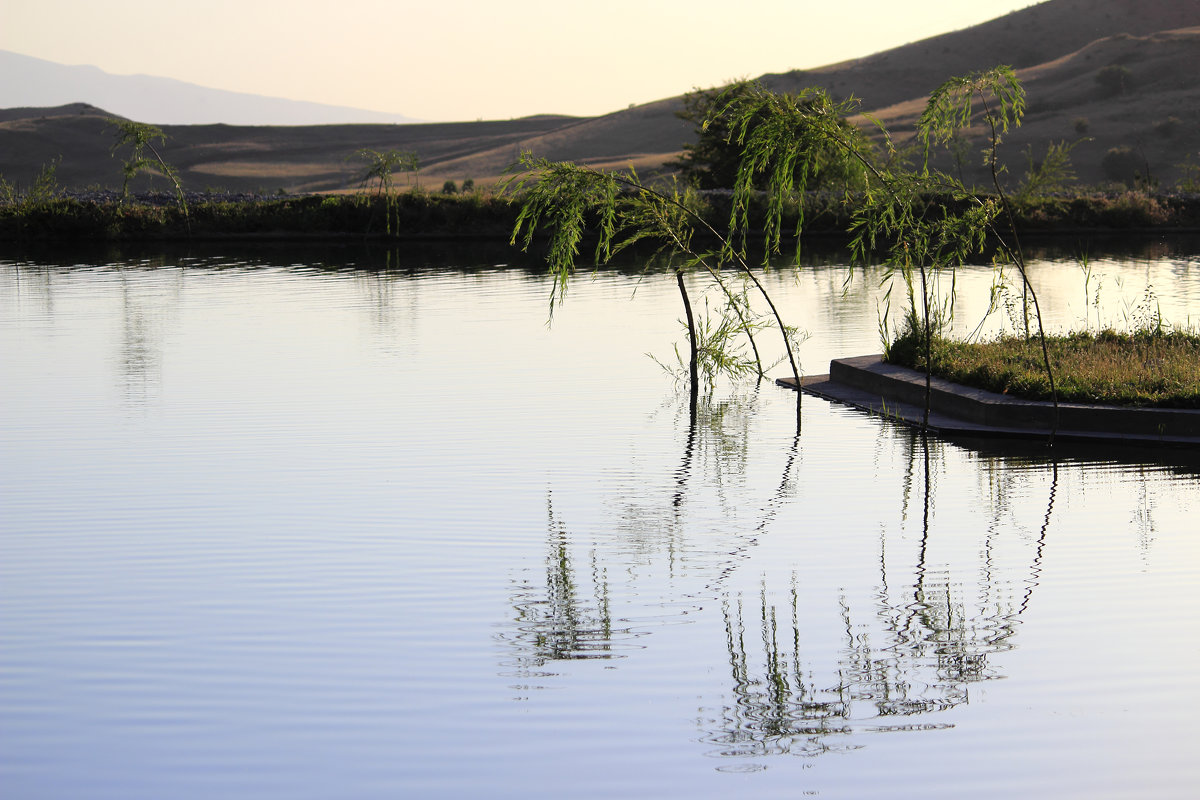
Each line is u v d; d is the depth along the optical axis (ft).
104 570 30.53
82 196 176.96
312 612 27.45
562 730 21.53
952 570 30.30
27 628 26.58
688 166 189.78
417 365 62.28
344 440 45.39
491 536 33.40
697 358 59.16
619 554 31.78
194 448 44.24
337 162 482.69
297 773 20.01
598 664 24.47
